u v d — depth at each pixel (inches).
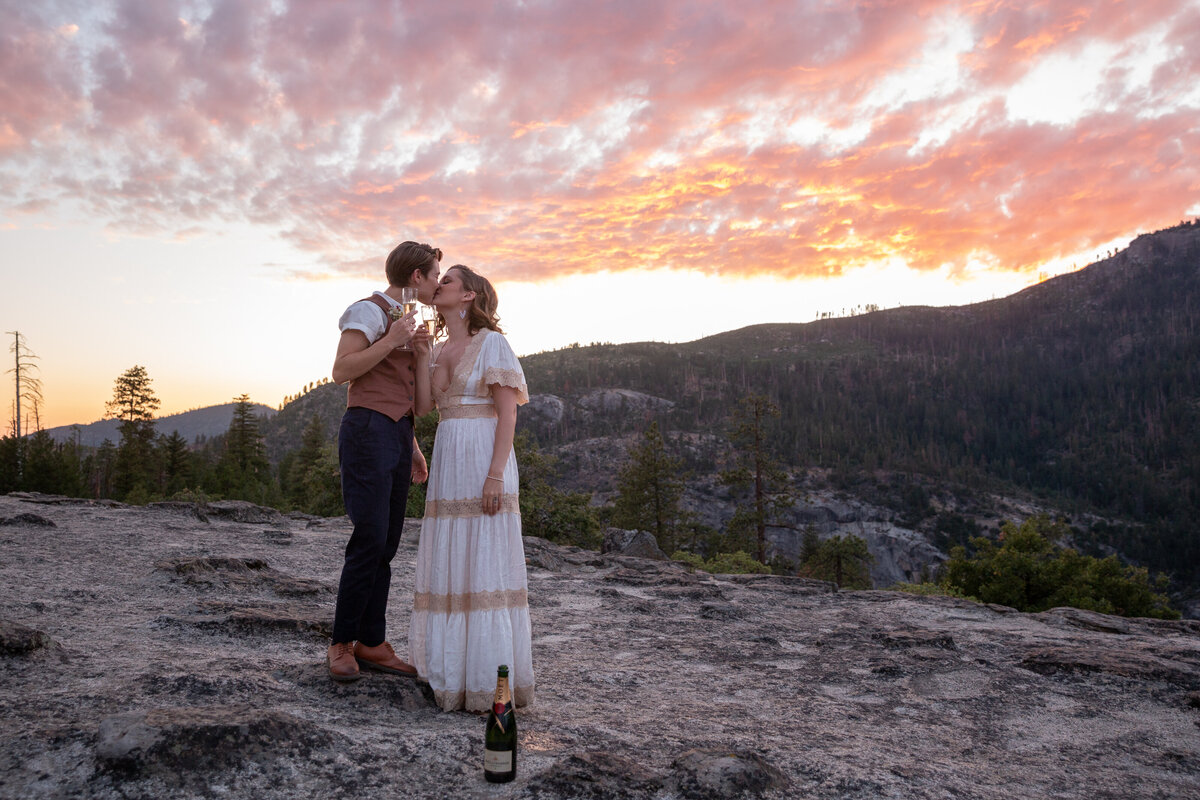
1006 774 111.2
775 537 5831.7
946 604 268.1
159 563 210.1
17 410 2186.3
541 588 265.6
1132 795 106.0
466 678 114.9
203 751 80.7
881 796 94.0
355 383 121.6
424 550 124.6
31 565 199.2
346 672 115.4
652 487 2642.7
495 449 119.4
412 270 123.6
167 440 2874.0
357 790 81.7
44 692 100.7
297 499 2635.3
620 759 94.1
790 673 169.2
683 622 221.8
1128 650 195.8
